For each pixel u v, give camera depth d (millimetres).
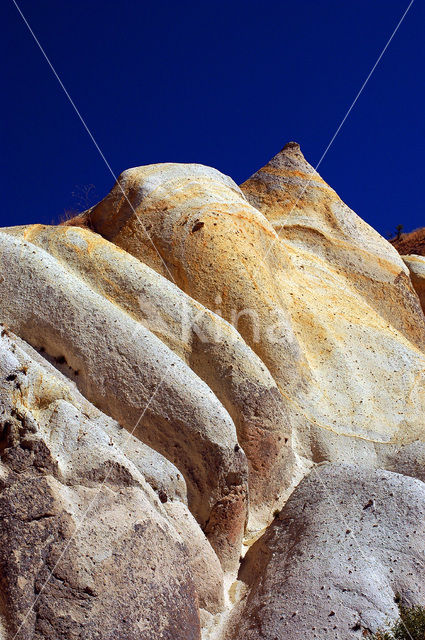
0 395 9414
